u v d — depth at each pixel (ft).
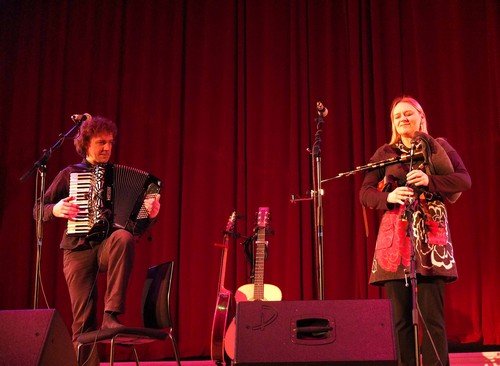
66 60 16.80
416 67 15.84
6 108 16.72
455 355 12.87
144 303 11.36
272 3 16.70
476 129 15.29
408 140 10.14
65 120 16.48
